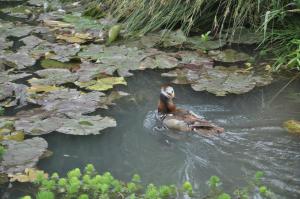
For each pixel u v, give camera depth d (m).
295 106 9.52
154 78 10.67
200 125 8.67
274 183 7.24
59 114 9.04
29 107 9.39
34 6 14.86
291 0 11.73
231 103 9.66
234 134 8.50
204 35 12.40
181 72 10.71
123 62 11.05
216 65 11.16
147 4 12.91
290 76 10.62
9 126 8.65
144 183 7.48
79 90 10.05
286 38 11.53
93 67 10.78
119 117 9.30
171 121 8.92
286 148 8.04
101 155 8.23
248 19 12.57
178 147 8.31
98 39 12.31
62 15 13.98
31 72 10.70
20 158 7.82
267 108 9.46
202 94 10.03
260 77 10.48
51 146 8.47
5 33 12.55
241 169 7.59
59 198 7.16
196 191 7.21
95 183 7.29
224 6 12.73
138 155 8.20
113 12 13.46
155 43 12.04
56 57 11.26
